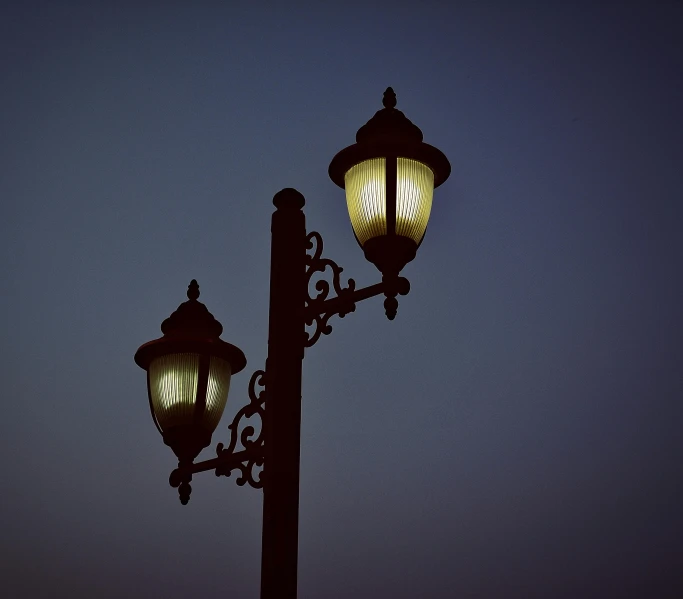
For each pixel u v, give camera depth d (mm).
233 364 4914
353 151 4461
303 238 4613
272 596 3803
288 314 4387
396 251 4312
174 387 4684
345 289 4387
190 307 4980
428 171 4523
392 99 4734
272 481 4059
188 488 4496
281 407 4203
